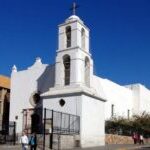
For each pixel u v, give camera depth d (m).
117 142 39.22
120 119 43.47
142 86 54.03
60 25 36.41
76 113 32.31
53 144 28.53
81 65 34.56
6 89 44.41
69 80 34.62
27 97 38.59
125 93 49.97
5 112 43.28
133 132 43.94
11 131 34.06
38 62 39.09
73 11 36.78
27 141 24.52
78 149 28.73
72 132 31.38
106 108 42.81
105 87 43.41
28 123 37.28
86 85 35.38
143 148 31.39
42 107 35.19
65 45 35.75
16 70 40.75
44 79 37.94
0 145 29.20
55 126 31.75
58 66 35.25
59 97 33.72
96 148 30.08
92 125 33.75
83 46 36.19
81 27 36.03
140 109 52.09
